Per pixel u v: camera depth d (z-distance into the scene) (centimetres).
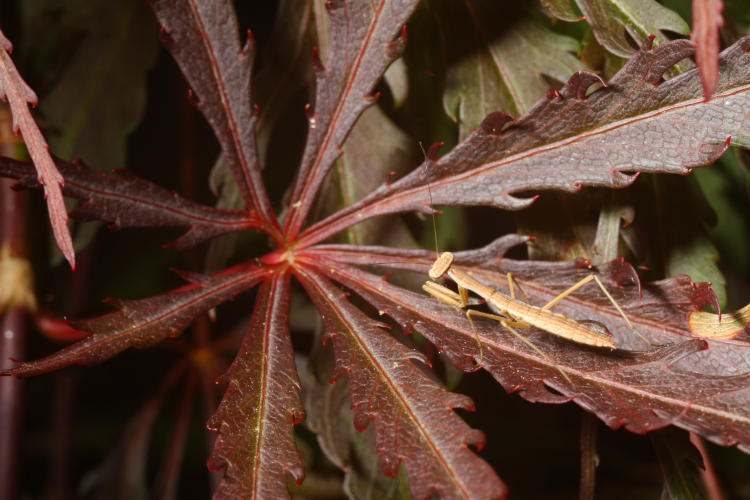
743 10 32
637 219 31
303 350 37
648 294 30
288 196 33
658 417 28
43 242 33
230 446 28
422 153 33
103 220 30
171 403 42
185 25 30
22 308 33
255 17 36
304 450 37
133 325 29
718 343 29
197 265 37
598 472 37
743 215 36
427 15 32
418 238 33
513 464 37
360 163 33
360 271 30
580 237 31
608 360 29
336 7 30
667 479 30
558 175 30
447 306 30
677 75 29
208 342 37
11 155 33
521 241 30
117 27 34
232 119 30
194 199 36
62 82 34
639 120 29
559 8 31
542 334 29
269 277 30
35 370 29
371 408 29
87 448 41
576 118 29
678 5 32
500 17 32
